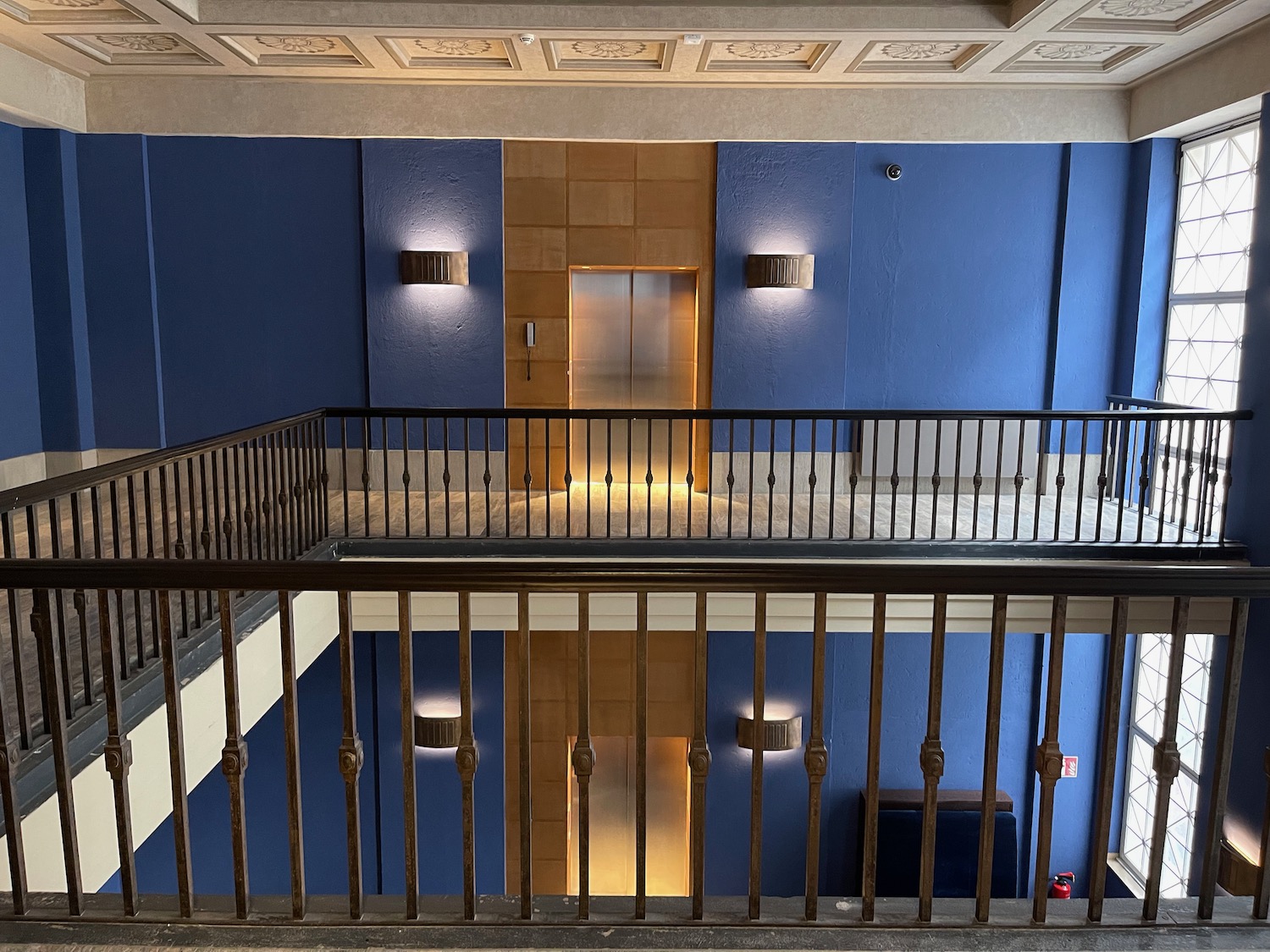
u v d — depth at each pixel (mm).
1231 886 6773
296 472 6113
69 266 8383
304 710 8531
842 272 8633
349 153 8484
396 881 8742
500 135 8297
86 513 7461
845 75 7930
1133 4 6234
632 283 8836
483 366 8703
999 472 6625
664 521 7465
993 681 2316
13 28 6781
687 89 8266
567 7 6574
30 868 3121
